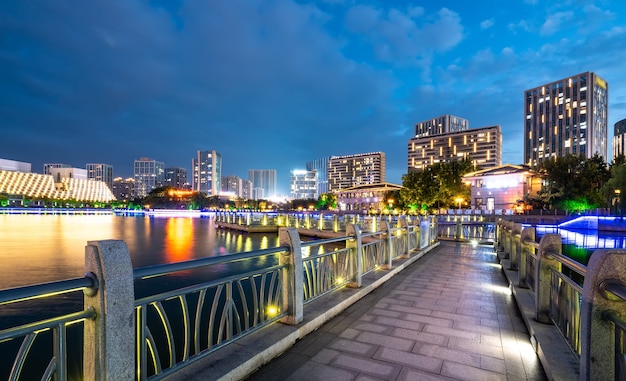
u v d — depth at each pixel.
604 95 134.38
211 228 59.81
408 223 11.66
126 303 2.53
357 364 3.90
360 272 6.97
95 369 2.38
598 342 2.51
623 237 32.56
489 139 150.38
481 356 4.16
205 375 3.23
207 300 13.21
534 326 4.63
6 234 44.81
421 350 4.32
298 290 4.73
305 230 36.03
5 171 189.88
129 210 167.00
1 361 8.72
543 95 136.75
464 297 6.90
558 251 4.73
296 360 3.97
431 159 166.25
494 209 57.28
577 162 50.62
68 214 140.12
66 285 2.20
